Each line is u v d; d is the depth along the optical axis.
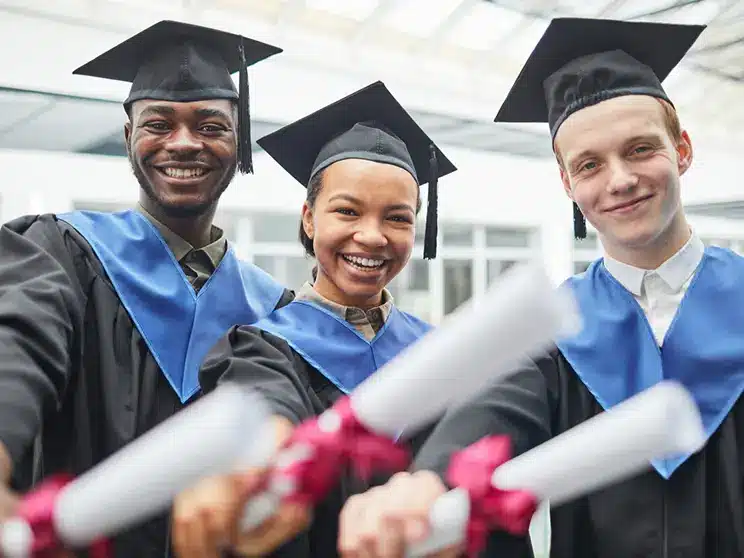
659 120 1.71
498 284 0.47
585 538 1.66
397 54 9.20
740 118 10.28
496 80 10.05
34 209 6.63
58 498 0.55
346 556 0.68
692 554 1.55
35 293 1.74
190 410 0.47
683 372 1.65
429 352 0.53
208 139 2.33
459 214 10.19
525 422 1.44
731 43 8.80
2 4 6.42
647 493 1.60
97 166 6.90
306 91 8.41
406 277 10.95
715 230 10.28
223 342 1.87
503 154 10.38
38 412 1.33
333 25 8.52
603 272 1.90
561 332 0.45
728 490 1.59
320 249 1.99
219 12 7.83
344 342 1.98
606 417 0.55
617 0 8.29
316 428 0.66
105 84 6.99
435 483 0.72
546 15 8.81
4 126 6.49
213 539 0.62
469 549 0.63
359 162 1.98
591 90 1.78
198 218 2.43
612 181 1.64
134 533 1.94
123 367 2.17
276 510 0.63
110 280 2.25
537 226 10.88
